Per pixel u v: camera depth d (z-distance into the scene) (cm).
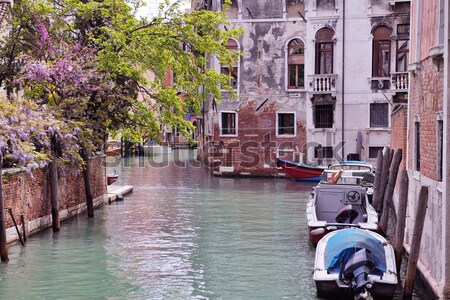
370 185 1925
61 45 1702
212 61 3173
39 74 1573
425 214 982
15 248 1382
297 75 3116
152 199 2262
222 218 1825
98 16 1825
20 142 1302
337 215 1430
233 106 3170
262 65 3133
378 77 2959
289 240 1502
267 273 1201
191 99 1934
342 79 3005
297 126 3103
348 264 977
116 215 1869
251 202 2175
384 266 997
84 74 1633
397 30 2950
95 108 1825
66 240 1484
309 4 3045
